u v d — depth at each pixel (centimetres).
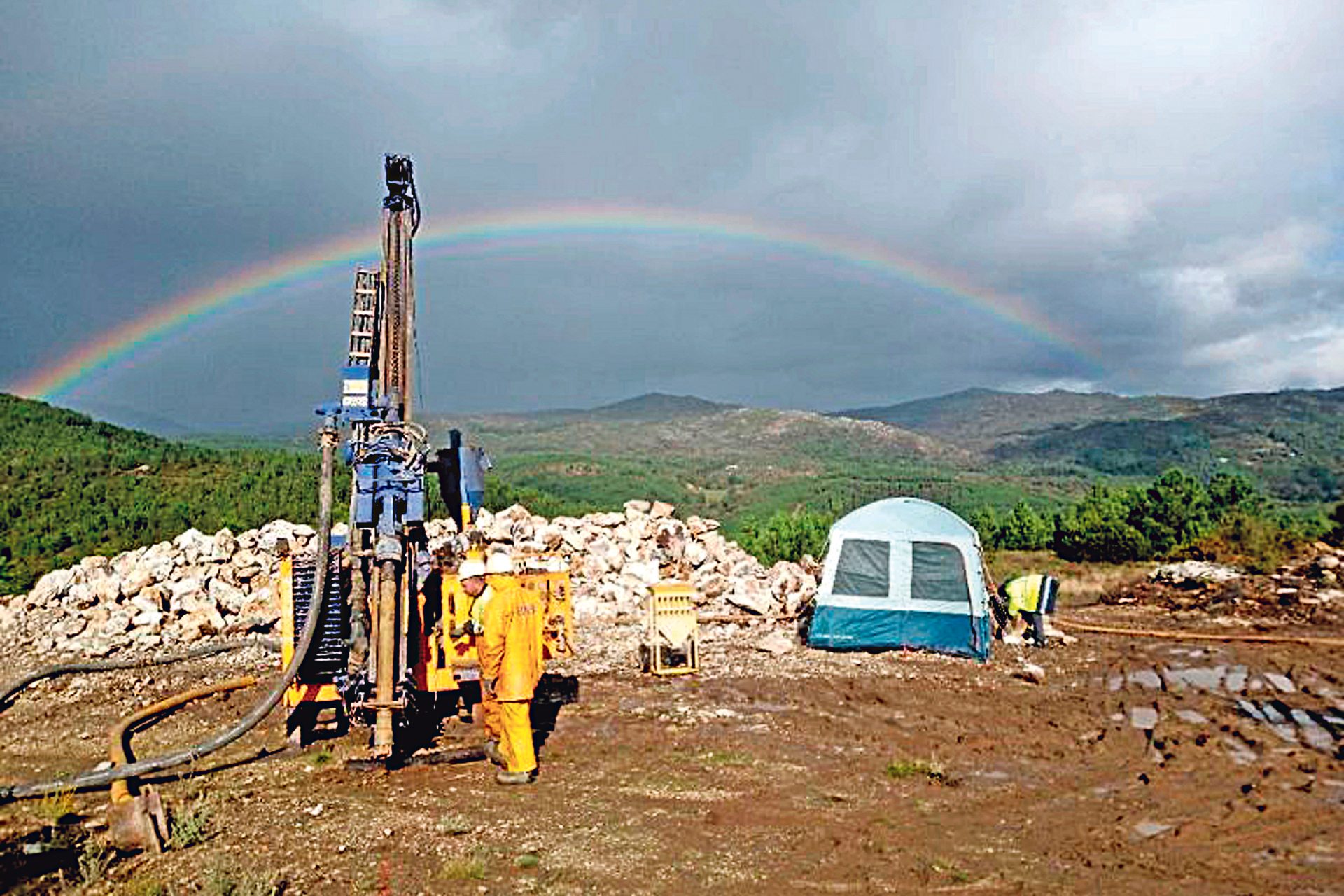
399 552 845
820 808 777
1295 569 2209
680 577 1859
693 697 1148
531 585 960
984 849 694
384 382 986
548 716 1061
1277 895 621
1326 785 841
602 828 723
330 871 641
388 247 1002
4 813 751
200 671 1299
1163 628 1664
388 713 845
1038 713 1093
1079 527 3253
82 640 1478
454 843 691
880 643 1434
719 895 611
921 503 1518
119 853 672
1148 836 723
